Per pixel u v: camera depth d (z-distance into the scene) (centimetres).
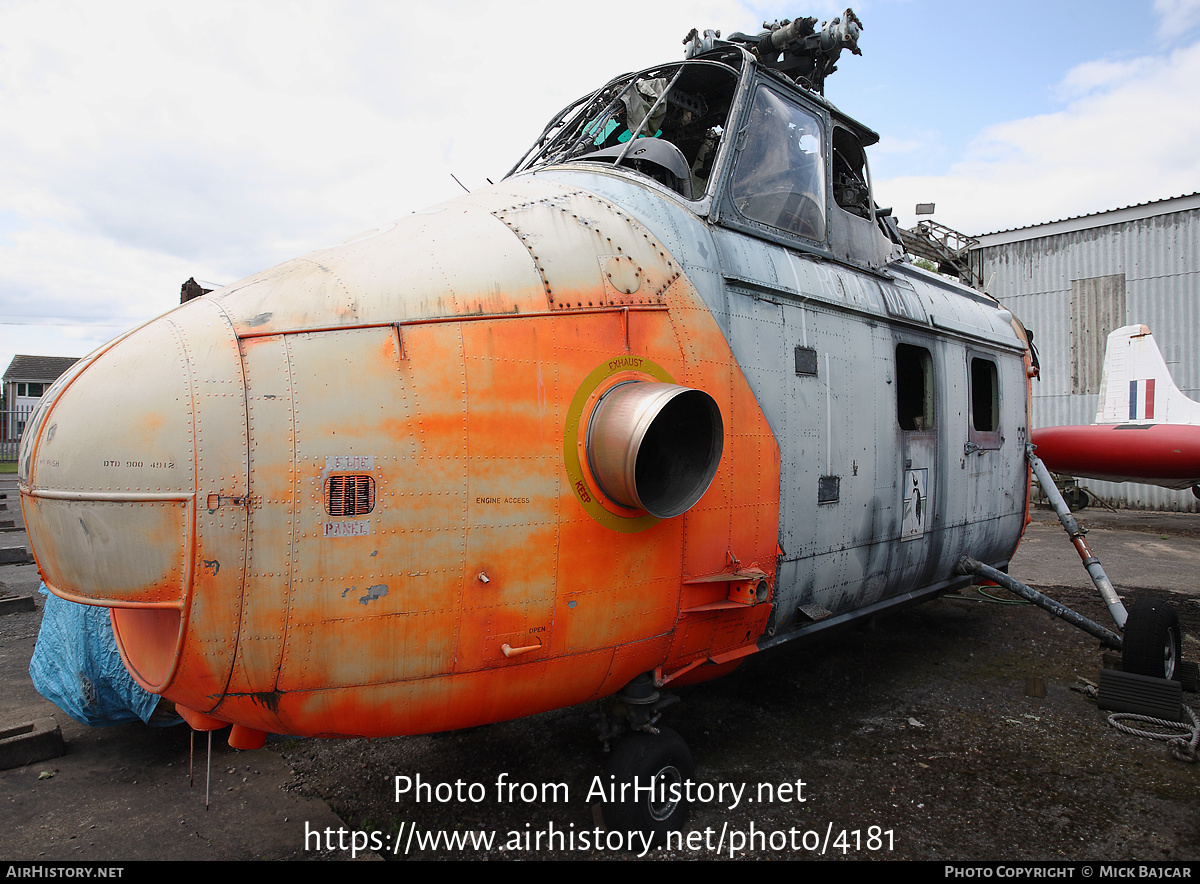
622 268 281
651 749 280
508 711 252
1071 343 1495
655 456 280
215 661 207
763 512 321
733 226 345
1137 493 1438
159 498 201
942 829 295
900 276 480
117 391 209
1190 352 1355
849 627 417
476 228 267
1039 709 425
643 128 375
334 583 213
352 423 216
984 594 710
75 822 299
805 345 357
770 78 384
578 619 253
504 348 242
